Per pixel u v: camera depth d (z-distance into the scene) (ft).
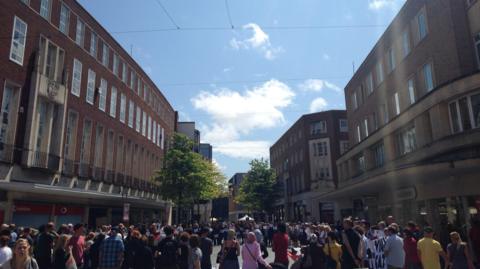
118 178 110.11
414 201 76.38
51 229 32.94
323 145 177.47
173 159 119.96
